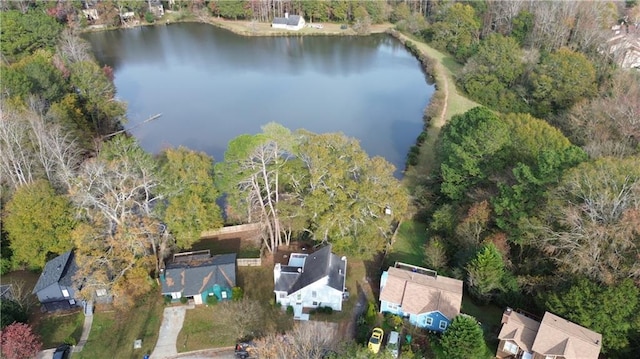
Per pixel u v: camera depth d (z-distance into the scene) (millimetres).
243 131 99312
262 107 111312
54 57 101312
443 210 63969
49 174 66562
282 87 123938
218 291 54281
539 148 64938
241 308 49875
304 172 57031
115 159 58000
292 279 53844
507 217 56938
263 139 53656
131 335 50469
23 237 55844
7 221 57688
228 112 108438
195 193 57250
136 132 98562
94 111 93125
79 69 93188
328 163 54781
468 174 66375
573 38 116250
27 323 51000
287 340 45031
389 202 57625
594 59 105125
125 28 175000
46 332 50531
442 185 67312
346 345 45031
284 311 53344
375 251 59031
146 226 53188
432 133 95812
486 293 52250
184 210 56469
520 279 51281
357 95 118875
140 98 115562
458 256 57375
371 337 47531
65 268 54000
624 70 96688
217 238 65375
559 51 100438
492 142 63875
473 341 43938
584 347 42438
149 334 50625
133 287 52156
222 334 50406
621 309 43344
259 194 57125
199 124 102500
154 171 58906
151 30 174500
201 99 115562
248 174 53719
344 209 55375
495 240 54969
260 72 135125
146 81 126812
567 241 48781
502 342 46250
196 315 53000
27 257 57250
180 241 57750
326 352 44844
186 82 126625
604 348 44719
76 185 55625
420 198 70625
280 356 41625
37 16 120812
